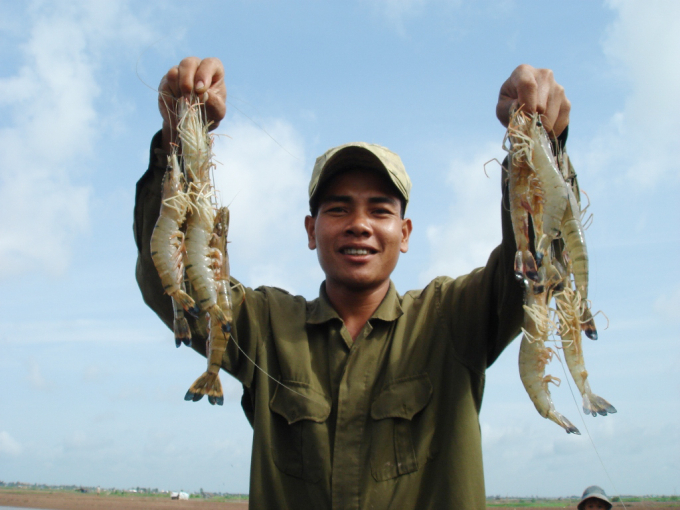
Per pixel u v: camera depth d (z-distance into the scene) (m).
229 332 0.86
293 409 0.90
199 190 0.84
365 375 0.91
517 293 0.84
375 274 0.94
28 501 12.70
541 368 0.82
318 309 0.98
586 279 0.82
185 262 0.83
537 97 0.81
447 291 0.97
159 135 0.89
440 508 0.82
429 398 0.89
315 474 0.86
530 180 0.81
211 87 0.89
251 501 0.87
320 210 0.98
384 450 0.86
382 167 0.95
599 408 0.80
